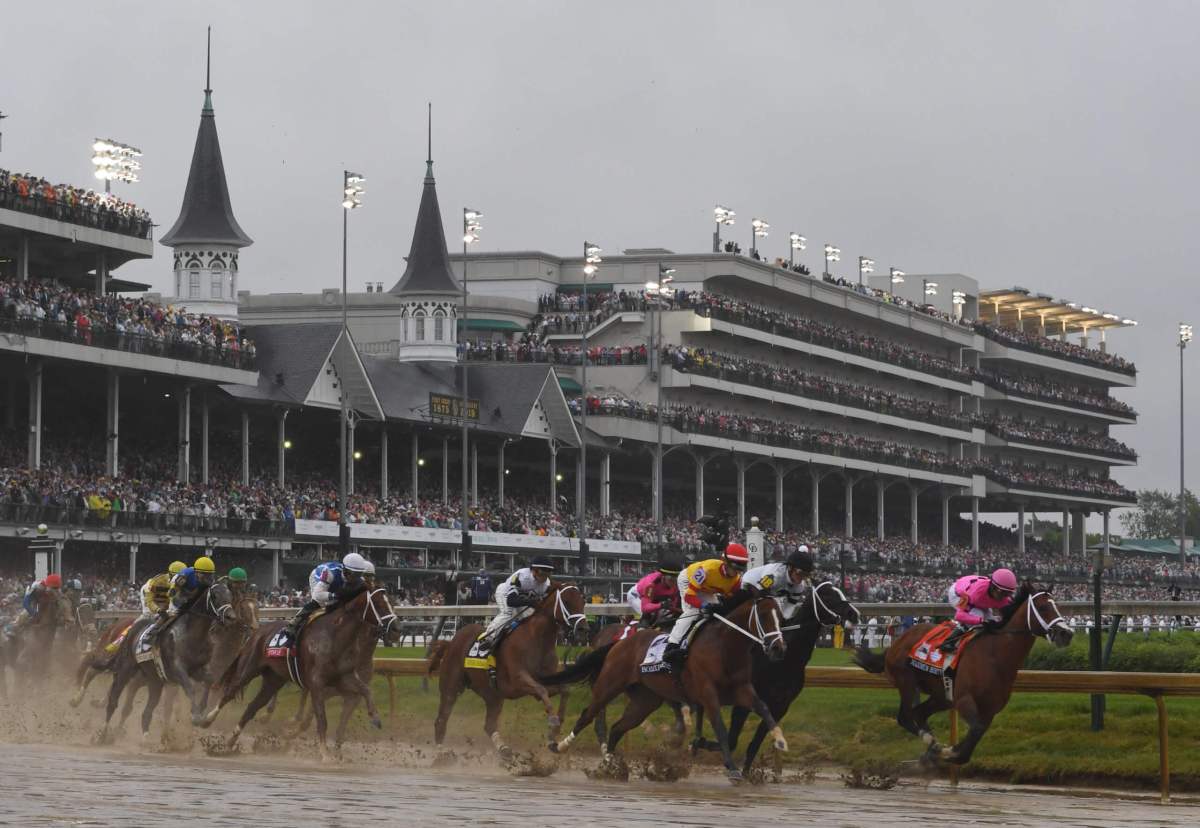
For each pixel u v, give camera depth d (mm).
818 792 19891
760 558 38812
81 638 31500
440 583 69062
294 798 16250
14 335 54812
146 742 24969
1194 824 16453
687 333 93125
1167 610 29953
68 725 28188
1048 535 177500
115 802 15430
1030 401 123625
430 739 27938
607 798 17594
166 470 64625
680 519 91188
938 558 100625
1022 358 124562
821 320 108000
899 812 17172
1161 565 116875
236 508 61875
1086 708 25484
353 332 101688
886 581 85188
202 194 74812
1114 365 137125
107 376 60406
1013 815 17250
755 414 97750
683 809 16484
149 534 57781
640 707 21516
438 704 29984
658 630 21344
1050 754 23297
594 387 89562
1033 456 125312
